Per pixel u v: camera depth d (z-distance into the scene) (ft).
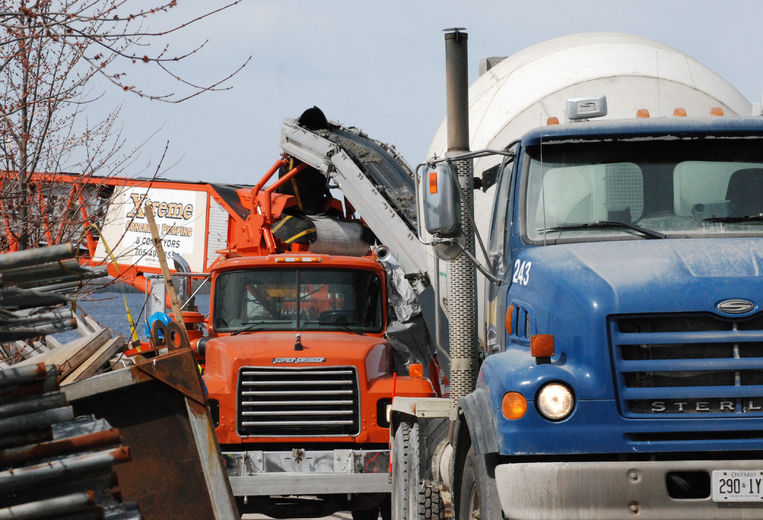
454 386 62.28
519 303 51.13
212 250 147.23
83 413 36.99
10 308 29.71
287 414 81.00
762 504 43.24
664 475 43.19
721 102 74.43
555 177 53.06
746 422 44.37
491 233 61.21
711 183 52.21
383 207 107.76
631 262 47.32
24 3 47.93
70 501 28.60
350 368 81.92
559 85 74.59
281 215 118.11
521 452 44.62
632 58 75.82
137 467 37.09
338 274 90.17
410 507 66.39
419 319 90.53
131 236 146.61
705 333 44.80
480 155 55.77
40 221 61.82
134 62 42.86
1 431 28.99
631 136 53.01
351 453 79.92
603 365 44.65
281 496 84.94
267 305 89.30
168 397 37.52
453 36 65.67
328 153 112.88
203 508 37.22
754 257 47.11
